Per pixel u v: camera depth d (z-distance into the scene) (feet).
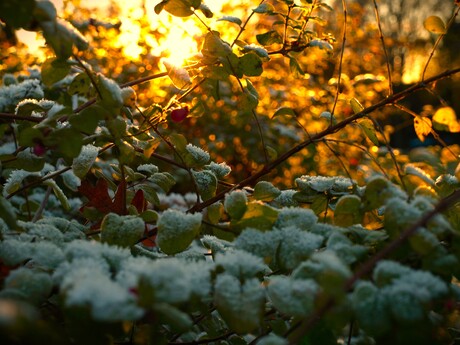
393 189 1.61
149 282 1.27
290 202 1.95
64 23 1.58
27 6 1.45
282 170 5.47
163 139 1.94
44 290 1.38
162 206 3.16
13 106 2.33
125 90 1.84
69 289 1.30
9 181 2.05
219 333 1.85
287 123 5.85
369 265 1.37
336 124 1.97
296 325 1.49
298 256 1.49
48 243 1.49
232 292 1.37
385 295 1.36
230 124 5.59
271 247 1.52
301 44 2.19
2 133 2.10
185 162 2.02
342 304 1.34
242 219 1.62
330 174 4.84
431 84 1.91
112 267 1.46
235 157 5.63
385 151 4.84
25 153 1.90
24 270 1.40
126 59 4.76
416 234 1.42
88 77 1.78
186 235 1.59
